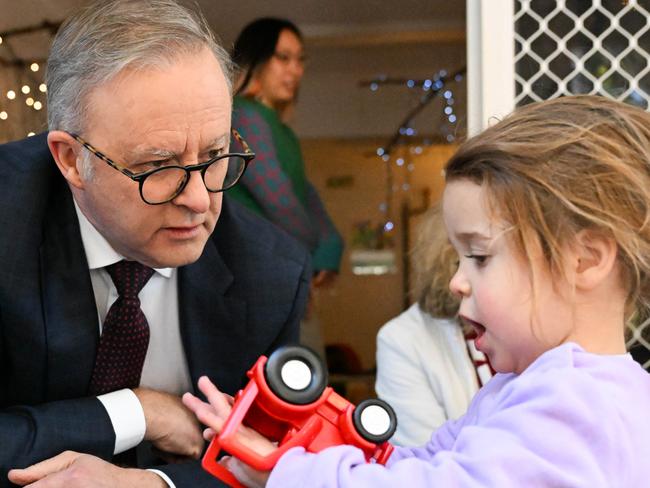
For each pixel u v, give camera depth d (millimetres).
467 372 1538
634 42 1412
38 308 1088
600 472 794
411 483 798
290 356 871
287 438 868
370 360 5238
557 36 1426
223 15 3650
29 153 1166
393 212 5184
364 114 4594
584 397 814
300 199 2393
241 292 1216
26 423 1071
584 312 879
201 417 892
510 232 862
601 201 850
